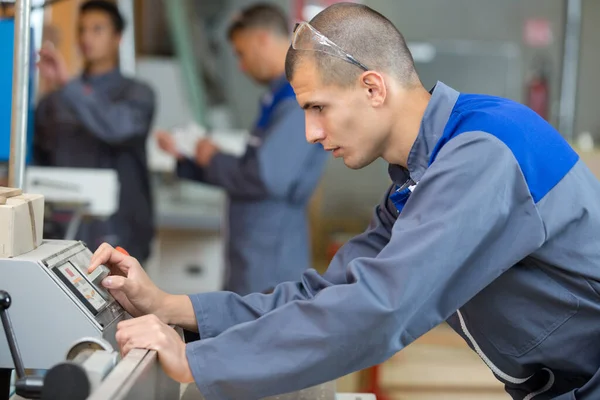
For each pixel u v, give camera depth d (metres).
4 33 1.70
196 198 4.05
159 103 4.21
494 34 5.79
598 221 1.26
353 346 1.12
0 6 1.94
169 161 3.80
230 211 3.12
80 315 1.17
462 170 1.15
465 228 1.13
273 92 3.03
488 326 1.35
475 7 5.78
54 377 0.91
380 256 1.14
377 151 1.29
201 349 1.13
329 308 1.11
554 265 1.26
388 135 1.29
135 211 3.19
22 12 1.51
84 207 2.53
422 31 5.82
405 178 1.40
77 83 3.03
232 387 1.13
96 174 2.54
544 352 1.32
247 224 3.04
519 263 1.28
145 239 3.26
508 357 1.37
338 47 1.22
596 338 1.29
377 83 1.23
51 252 1.25
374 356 1.14
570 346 1.30
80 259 1.33
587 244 1.25
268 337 1.13
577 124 5.77
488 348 1.39
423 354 3.54
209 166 3.12
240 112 5.78
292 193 3.01
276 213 3.01
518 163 1.18
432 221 1.13
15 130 1.54
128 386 0.92
